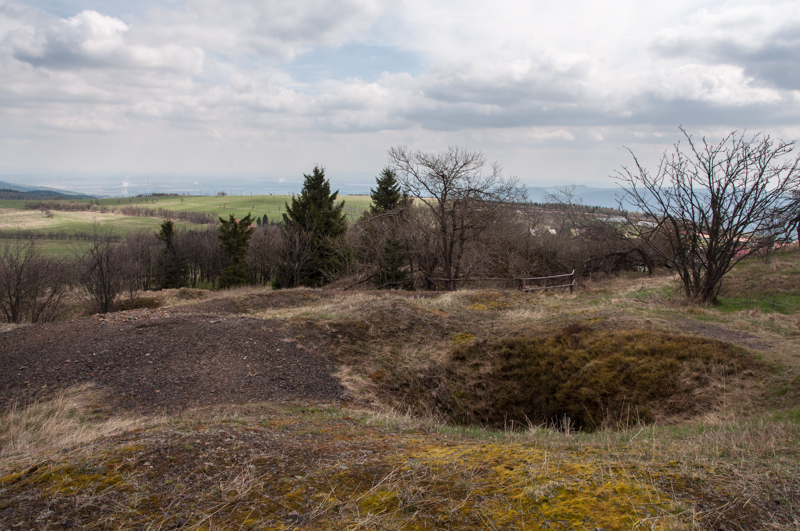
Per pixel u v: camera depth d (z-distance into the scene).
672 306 13.57
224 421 4.93
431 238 24.05
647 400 8.62
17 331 9.78
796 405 6.81
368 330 11.74
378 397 8.98
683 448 3.84
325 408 7.15
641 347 9.70
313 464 3.33
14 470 3.08
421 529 2.39
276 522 2.46
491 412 9.90
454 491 2.87
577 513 2.53
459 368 10.69
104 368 8.06
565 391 9.62
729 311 12.83
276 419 5.52
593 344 10.37
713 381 8.22
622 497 2.72
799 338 9.45
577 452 3.88
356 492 2.86
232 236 39.28
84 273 26.69
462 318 13.27
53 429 5.52
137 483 2.84
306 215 30.08
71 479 2.85
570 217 31.67
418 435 4.90
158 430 4.11
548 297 16.56
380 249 25.61
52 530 2.29
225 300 16.72
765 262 17.33
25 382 7.41
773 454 3.53
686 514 2.49
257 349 9.76
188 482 2.92
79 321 10.72
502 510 2.60
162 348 9.10
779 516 2.46
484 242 25.02
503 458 3.52
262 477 3.04
